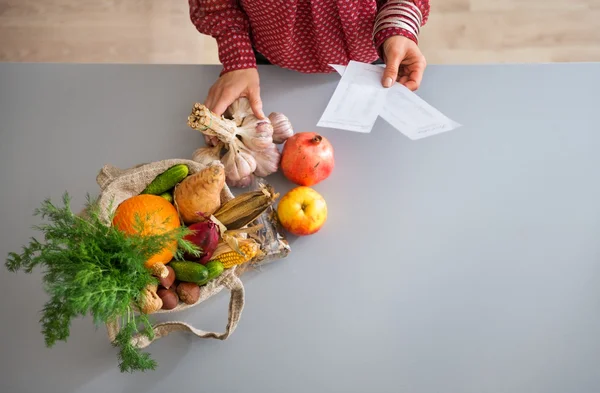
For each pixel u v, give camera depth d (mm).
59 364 1025
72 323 1040
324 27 1148
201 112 948
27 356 1027
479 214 1122
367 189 1134
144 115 1178
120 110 1179
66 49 2059
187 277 848
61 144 1151
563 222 1122
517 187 1141
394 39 1126
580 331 1065
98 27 2078
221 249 879
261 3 1065
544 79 1211
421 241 1104
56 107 1176
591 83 1209
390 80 1115
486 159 1157
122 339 795
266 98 1188
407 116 1118
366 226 1110
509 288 1083
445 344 1054
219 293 1065
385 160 1154
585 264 1100
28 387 1014
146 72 1210
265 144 1057
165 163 923
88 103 1182
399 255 1094
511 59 2039
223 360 1035
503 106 1190
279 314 1057
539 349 1056
